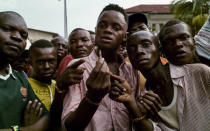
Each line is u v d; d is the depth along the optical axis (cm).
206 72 153
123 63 182
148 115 156
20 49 174
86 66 166
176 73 160
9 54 167
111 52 170
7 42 166
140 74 189
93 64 168
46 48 261
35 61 259
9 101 170
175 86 159
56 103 162
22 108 181
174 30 164
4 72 178
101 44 162
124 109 162
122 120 159
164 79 160
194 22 1512
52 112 170
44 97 257
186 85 155
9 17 169
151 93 149
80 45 355
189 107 152
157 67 160
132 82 175
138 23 305
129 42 160
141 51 153
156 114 156
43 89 262
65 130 146
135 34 159
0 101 163
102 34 162
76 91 157
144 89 172
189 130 150
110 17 162
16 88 182
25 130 159
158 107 149
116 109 161
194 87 155
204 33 231
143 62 154
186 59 165
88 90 129
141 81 183
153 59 155
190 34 169
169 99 160
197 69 156
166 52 172
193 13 1639
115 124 157
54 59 267
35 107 178
